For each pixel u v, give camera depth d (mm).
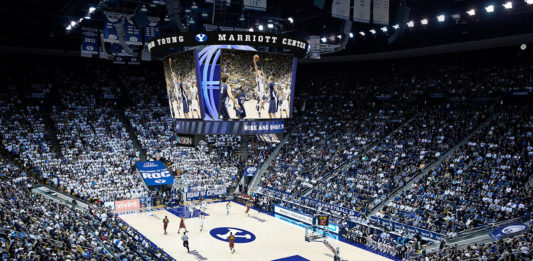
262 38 19203
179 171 49000
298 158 49688
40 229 22531
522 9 34188
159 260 25906
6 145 44031
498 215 29719
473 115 44031
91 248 23094
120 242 26609
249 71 19594
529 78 44281
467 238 28906
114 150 48719
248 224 38625
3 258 16109
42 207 28250
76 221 28531
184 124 20500
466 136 41438
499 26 40531
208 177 49469
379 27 43031
